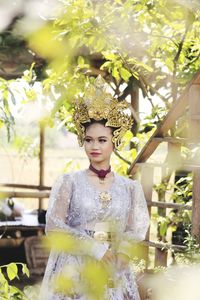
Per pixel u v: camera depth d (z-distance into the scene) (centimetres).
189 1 324
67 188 304
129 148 542
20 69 526
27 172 1210
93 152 304
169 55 486
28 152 935
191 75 480
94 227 302
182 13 397
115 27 436
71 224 306
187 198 486
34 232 723
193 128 377
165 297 128
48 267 302
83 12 412
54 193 304
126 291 292
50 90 471
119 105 305
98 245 275
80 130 307
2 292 279
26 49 503
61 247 119
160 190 488
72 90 447
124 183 315
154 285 139
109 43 440
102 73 536
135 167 425
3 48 500
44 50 136
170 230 484
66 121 496
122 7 422
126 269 296
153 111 516
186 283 118
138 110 557
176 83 485
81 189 304
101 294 111
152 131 520
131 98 554
